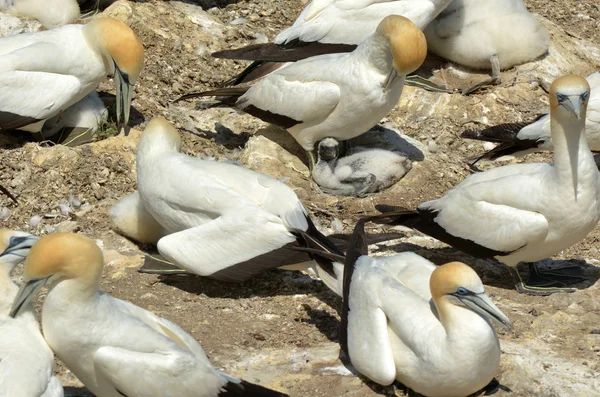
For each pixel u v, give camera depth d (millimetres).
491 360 10711
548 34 21281
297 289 13844
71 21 20266
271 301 13547
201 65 20062
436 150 18094
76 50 16797
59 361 11984
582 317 13055
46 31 17203
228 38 20891
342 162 16906
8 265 10703
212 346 12328
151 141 14273
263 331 12781
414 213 14250
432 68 20422
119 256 14531
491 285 14211
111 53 16609
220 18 21781
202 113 18844
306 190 16750
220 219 13375
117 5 20266
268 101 17031
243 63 20406
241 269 13289
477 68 20234
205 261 13320
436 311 10961
